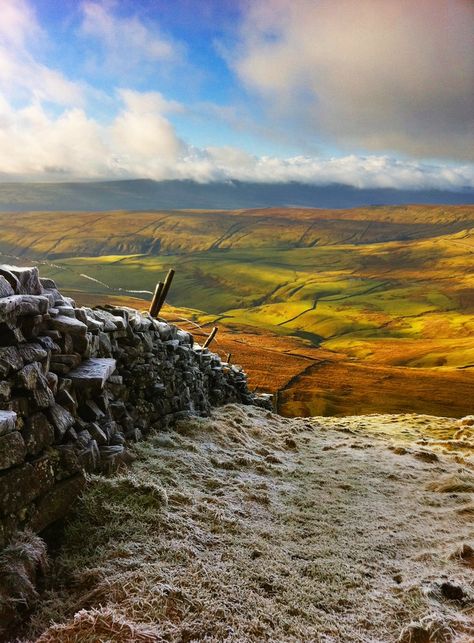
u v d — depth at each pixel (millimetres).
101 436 7750
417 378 93312
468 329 182750
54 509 6000
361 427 22625
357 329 192125
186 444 10375
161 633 4621
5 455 5133
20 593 4793
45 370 6566
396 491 10508
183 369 13891
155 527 6473
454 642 4984
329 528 7969
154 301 15734
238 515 7695
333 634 5188
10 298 5754
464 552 7160
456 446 16969
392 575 6602
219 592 5430
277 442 13953
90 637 4438
